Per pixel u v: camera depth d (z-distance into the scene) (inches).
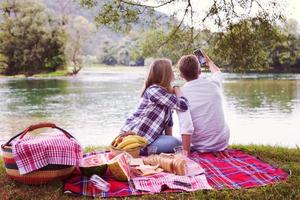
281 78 1667.1
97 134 535.2
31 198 149.2
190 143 191.8
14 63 2223.2
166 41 295.6
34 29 2192.4
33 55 2204.7
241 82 1460.4
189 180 161.9
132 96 1068.5
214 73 214.1
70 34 2289.6
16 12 2202.3
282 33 281.6
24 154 154.9
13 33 2190.0
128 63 3316.9
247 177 169.0
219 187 158.9
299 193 158.4
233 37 270.8
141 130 190.5
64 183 160.2
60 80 1813.5
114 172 161.8
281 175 173.8
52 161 156.3
